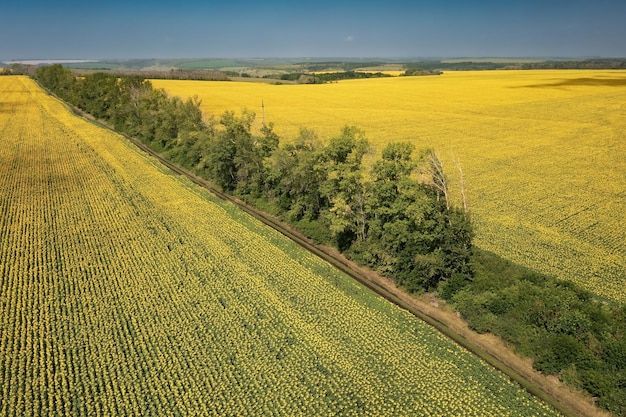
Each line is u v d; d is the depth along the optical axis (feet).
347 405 94.89
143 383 98.84
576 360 101.71
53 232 171.32
